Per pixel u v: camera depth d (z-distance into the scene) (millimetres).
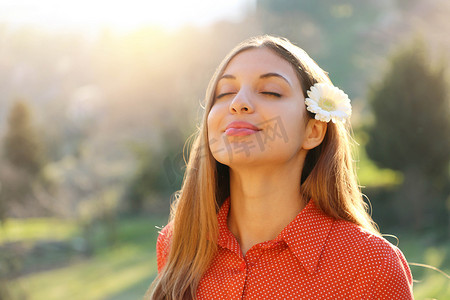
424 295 6355
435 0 20844
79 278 12039
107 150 21297
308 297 1278
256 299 1312
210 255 1427
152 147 20156
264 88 1366
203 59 22500
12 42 29625
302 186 1448
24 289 10773
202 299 1387
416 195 12398
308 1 33344
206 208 1455
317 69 1496
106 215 17234
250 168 1364
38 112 24828
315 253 1313
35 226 16922
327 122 1463
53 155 22562
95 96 24109
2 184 16812
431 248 10305
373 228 1489
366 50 27281
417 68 12469
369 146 13164
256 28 25547
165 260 1619
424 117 12328
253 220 1422
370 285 1266
